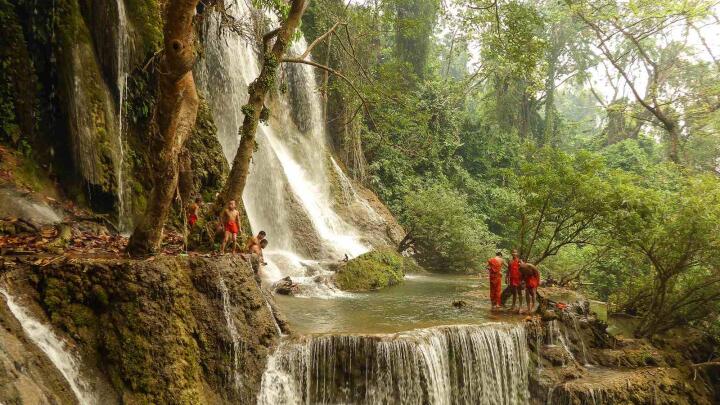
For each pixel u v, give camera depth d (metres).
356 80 27.11
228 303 10.66
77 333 8.91
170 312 9.67
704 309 19.73
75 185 14.30
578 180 17.81
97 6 15.16
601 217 18.72
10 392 7.20
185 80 10.55
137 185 15.77
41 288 8.96
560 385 13.86
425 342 12.00
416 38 37.38
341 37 29.42
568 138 51.09
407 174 33.53
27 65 14.10
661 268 19.02
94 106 14.62
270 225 22.17
